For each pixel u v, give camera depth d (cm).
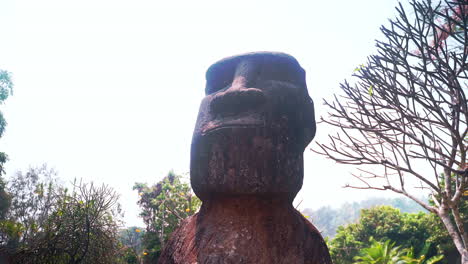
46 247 593
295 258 203
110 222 689
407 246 1403
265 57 242
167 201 984
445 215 331
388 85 223
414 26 200
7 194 1316
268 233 202
